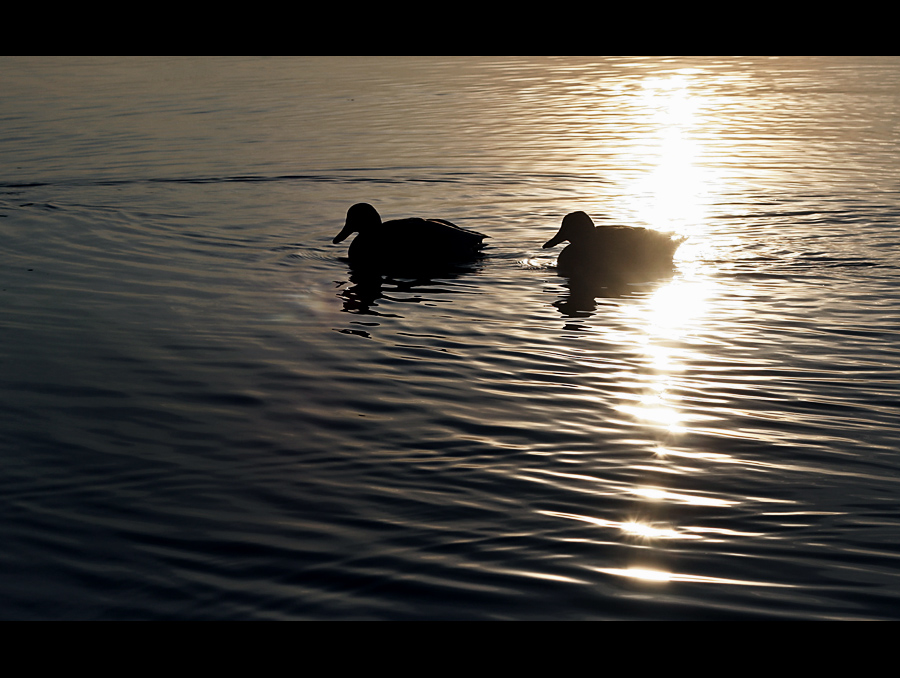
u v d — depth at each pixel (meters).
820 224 14.24
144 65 32.09
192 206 15.66
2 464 6.79
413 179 17.83
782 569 5.43
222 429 7.41
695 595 5.18
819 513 6.07
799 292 11.18
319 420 7.59
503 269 12.56
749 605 5.10
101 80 28.86
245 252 13.09
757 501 6.24
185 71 30.89
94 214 14.98
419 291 11.45
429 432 7.36
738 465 6.79
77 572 5.44
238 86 28.05
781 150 19.67
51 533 5.86
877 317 10.22
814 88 27.70
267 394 8.13
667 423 7.54
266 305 10.72
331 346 9.37
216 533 5.84
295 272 12.19
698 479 6.57
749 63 33.22
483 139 21.20
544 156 19.48
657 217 14.97
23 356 8.97
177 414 7.69
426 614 5.04
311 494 6.35
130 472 6.68
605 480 6.56
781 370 8.73
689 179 17.44
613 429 7.43
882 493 6.34
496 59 34.47
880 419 7.61
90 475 6.63
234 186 17.17
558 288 11.59
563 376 8.60
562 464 6.81
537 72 31.30
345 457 6.92
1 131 21.59
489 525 5.92
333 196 16.62
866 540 5.73
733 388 8.30
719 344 9.47
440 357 9.08
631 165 18.66
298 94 26.78
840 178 17.08
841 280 11.62
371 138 21.31
